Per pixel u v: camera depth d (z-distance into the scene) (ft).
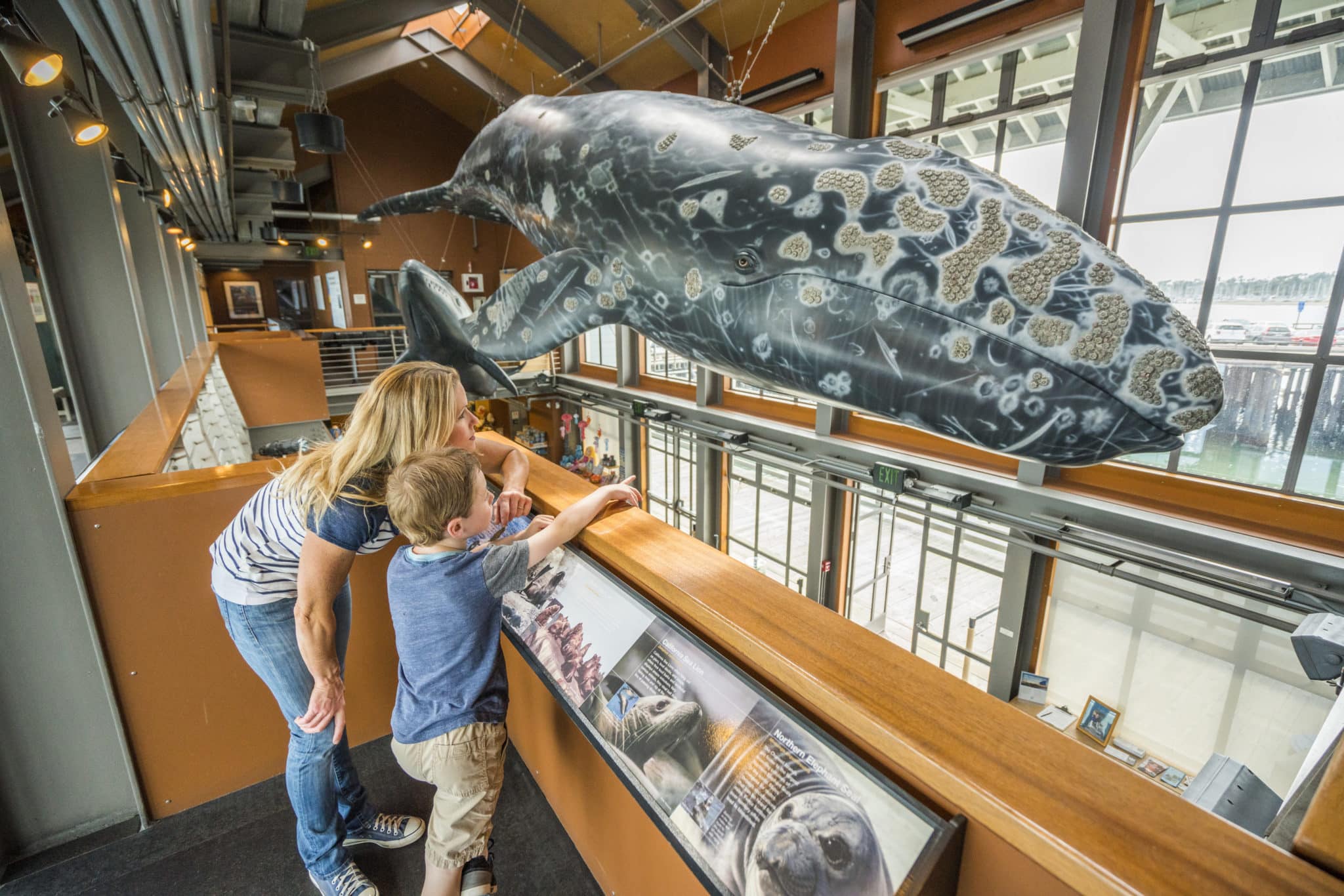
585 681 3.34
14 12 5.87
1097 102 12.30
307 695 3.84
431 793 5.22
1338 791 1.69
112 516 4.41
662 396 30.68
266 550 3.54
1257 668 14.05
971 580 21.95
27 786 4.57
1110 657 16.16
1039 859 1.76
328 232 37.88
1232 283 12.26
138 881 4.53
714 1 17.48
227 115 13.52
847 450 19.79
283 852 4.77
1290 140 11.13
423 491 2.81
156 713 4.86
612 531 3.83
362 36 19.72
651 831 3.69
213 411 13.34
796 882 2.16
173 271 19.89
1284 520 12.07
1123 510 13.57
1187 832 1.74
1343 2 9.98
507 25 24.21
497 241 44.09
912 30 15.49
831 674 2.45
